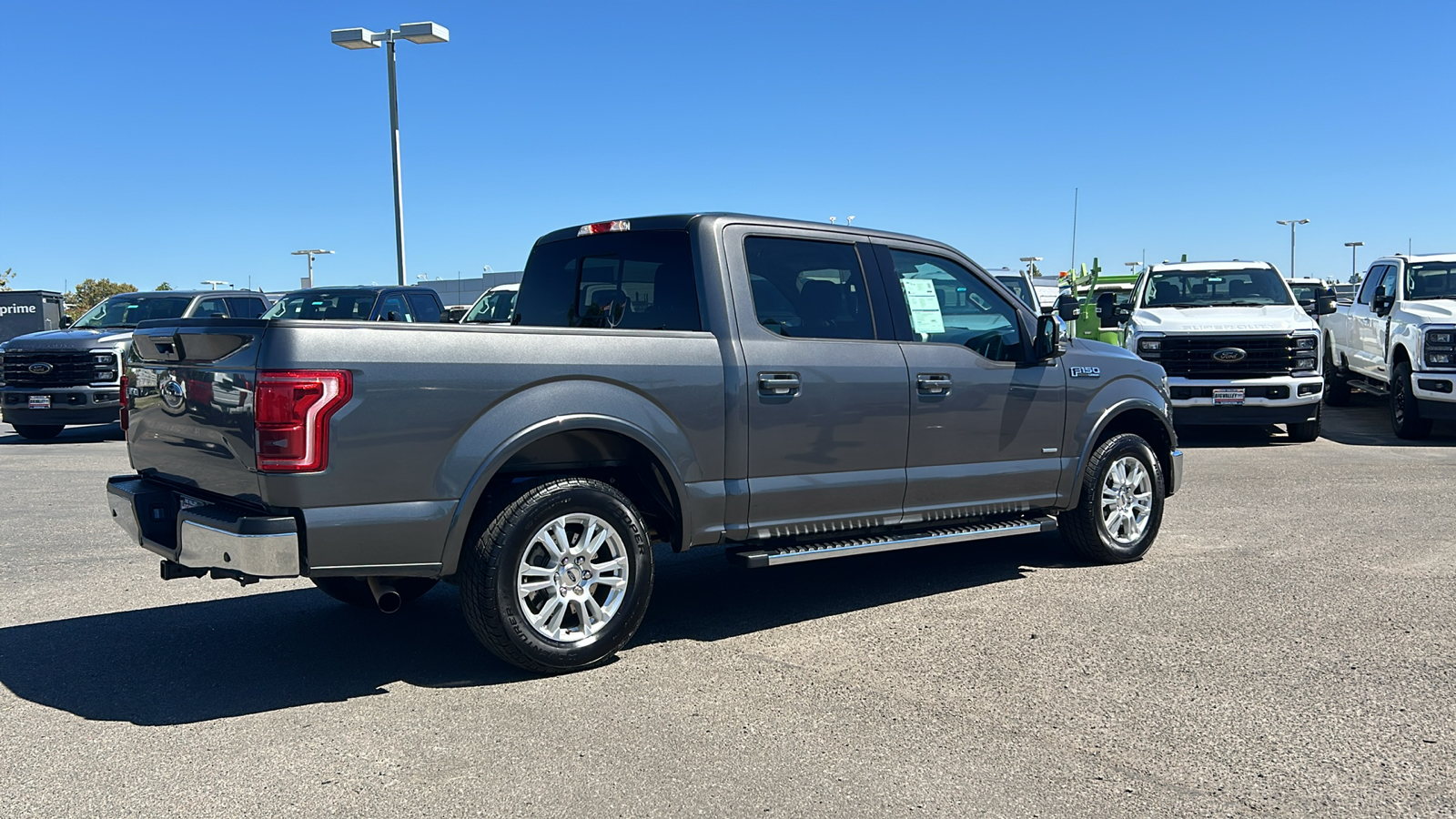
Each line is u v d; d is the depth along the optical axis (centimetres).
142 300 1716
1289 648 516
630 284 572
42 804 359
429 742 410
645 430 498
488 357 462
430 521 450
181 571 497
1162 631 546
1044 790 365
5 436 1650
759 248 555
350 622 580
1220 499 936
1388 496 940
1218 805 353
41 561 725
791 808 353
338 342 433
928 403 598
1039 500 659
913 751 398
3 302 2841
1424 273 1450
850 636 546
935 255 633
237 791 369
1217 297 1456
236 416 439
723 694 461
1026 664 496
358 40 2333
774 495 544
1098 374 686
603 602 503
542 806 355
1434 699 447
